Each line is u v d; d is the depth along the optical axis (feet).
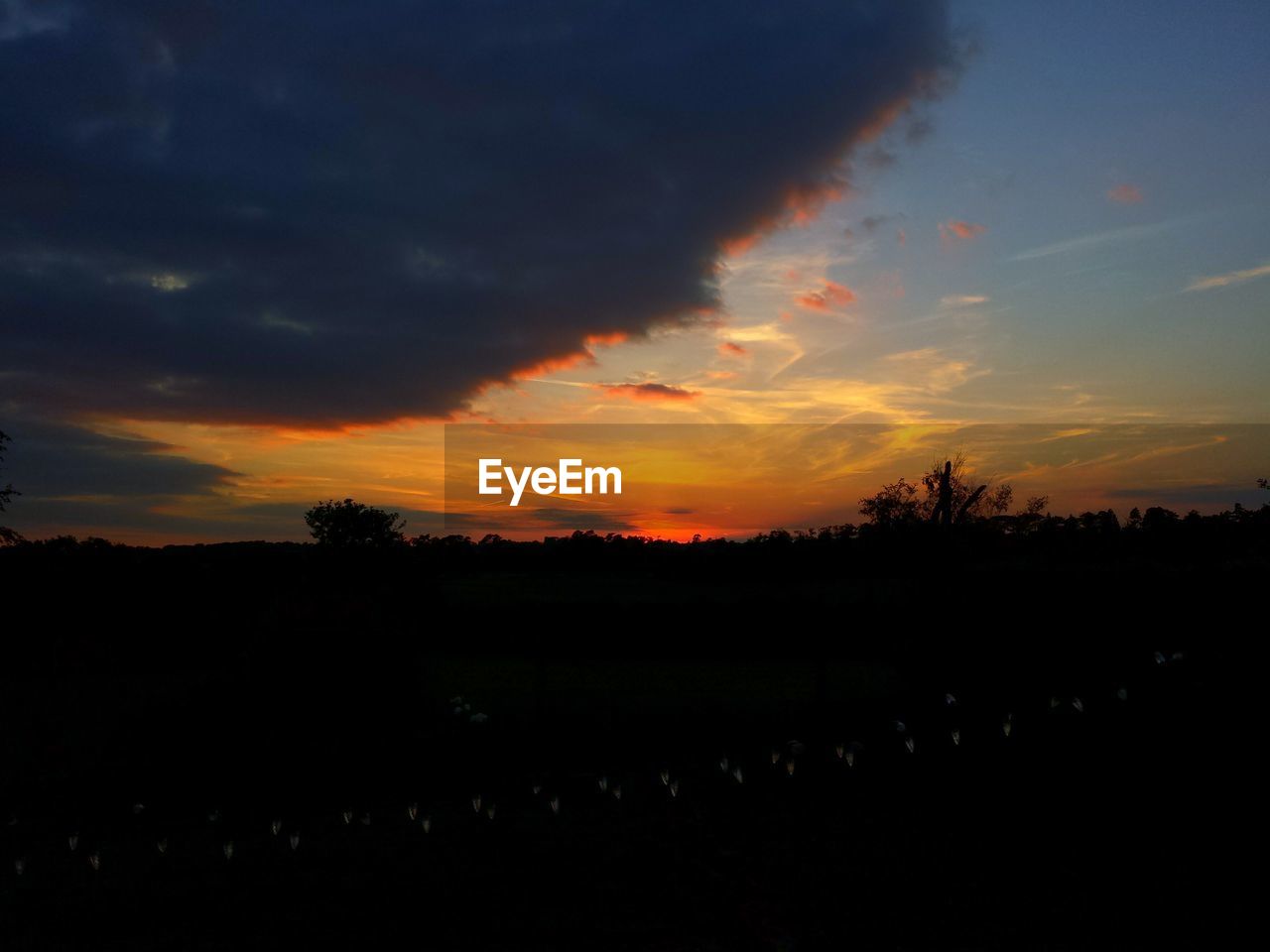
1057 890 17.52
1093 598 36.27
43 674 64.23
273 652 36.11
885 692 40.91
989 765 25.90
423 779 31.81
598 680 54.03
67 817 28.99
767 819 24.17
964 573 41.27
